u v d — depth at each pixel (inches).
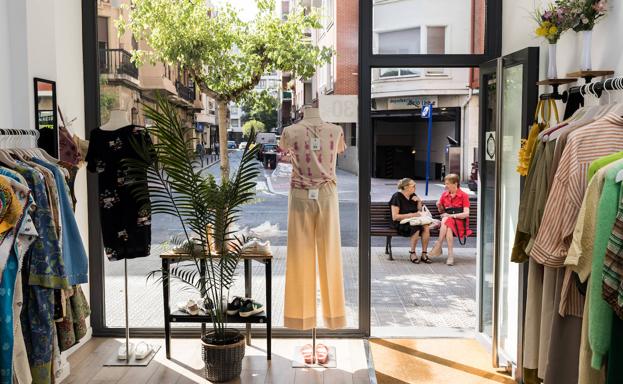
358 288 202.8
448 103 455.2
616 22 128.1
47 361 129.6
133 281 203.2
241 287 199.5
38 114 161.2
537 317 137.9
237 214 191.8
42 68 164.6
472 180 482.3
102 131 173.9
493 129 189.9
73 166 154.2
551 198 118.0
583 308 115.6
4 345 113.8
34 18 160.1
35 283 127.1
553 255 117.2
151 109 163.9
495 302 175.2
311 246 177.9
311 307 180.4
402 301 250.2
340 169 197.5
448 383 167.9
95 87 197.8
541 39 165.8
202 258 179.6
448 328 215.9
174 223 196.1
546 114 156.9
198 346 197.0
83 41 196.5
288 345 197.6
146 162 171.2
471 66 198.5
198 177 166.7
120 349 187.8
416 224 314.3
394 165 839.1
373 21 196.9
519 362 159.3
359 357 187.8
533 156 135.7
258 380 170.7
